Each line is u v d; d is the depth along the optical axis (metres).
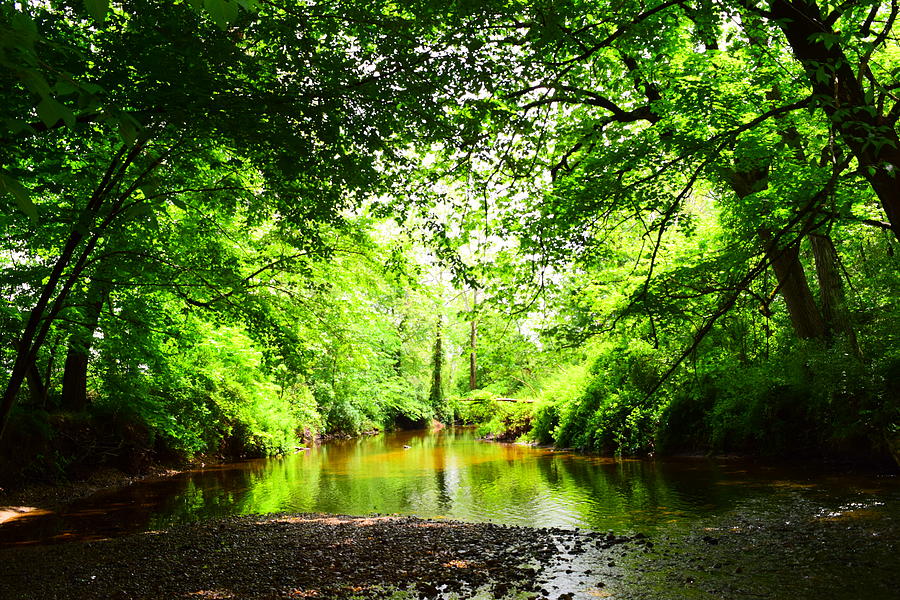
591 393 22.64
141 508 12.94
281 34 7.14
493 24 6.86
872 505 9.66
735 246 9.95
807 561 7.16
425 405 47.41
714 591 6.42
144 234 10.80
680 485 13.25
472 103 7.40
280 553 8.44
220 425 22.70
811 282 17.62
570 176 10.30
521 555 8.12
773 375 15.91
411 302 39.81
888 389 13.26
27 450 14.45
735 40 8.81
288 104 6.68
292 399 30.45
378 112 7.35
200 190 10.38
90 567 7.98
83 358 17.11
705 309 9.63
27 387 17.02
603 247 10.67
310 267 12.77
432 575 7.32
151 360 15.38
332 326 14.66
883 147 4.59
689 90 9.09
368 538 9.24
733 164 10.15
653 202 8.60
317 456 24.39
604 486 13.91
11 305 12.19
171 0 6.82
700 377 17.86
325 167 7.77
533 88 7.41
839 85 4.77
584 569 7.42
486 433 34.59
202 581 7.24
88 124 7.51
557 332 9.92
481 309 10.75
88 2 1.69
